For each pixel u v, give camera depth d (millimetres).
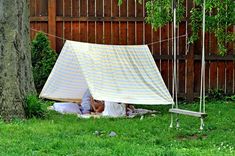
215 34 15422
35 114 12555
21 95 12352
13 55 12219
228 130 11586
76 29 16844
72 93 15594
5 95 12102
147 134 10852
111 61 14453
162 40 16719
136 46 14938
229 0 14375
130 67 14539
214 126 11938
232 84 16953
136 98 14086
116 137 10430
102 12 16781
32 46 16547
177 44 16781
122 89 14172
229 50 16859
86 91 14961
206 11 15531
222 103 16125
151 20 15016
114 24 16781
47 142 9594
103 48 14609
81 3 16797
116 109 14062
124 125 11930
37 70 16469
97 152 8773
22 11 12586
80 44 14477
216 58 16844
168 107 15688
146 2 15945
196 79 16906
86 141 9758
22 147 9125
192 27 15578
